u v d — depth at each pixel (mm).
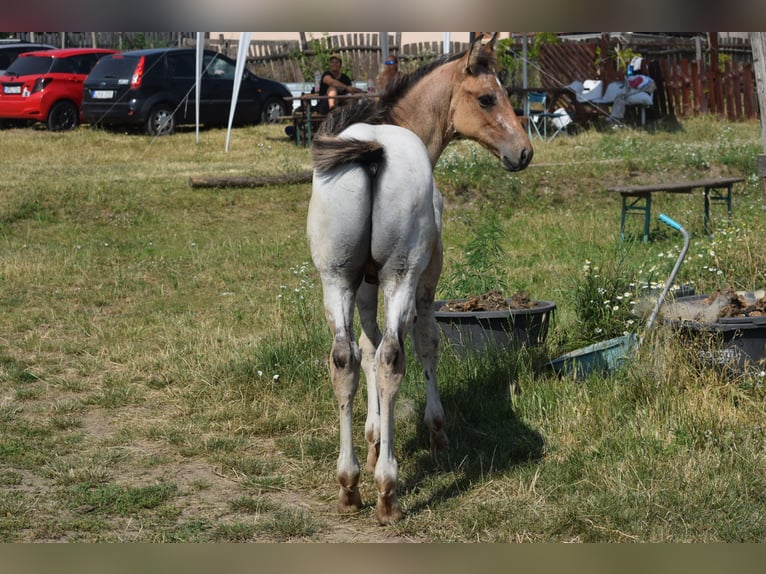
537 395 5664
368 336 4738
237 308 8453
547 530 4188
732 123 21016
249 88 19078
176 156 15883
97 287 9148
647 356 5820
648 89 19484
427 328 4918
